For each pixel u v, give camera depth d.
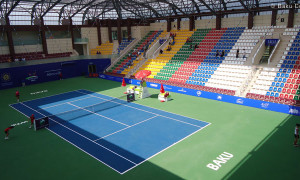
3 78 40.06
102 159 16.62
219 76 33.88
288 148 17.08
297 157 15.85
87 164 16.06
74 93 35.94
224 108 26.42
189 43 45.19
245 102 27.03
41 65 44.44
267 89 27.97
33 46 49.56
